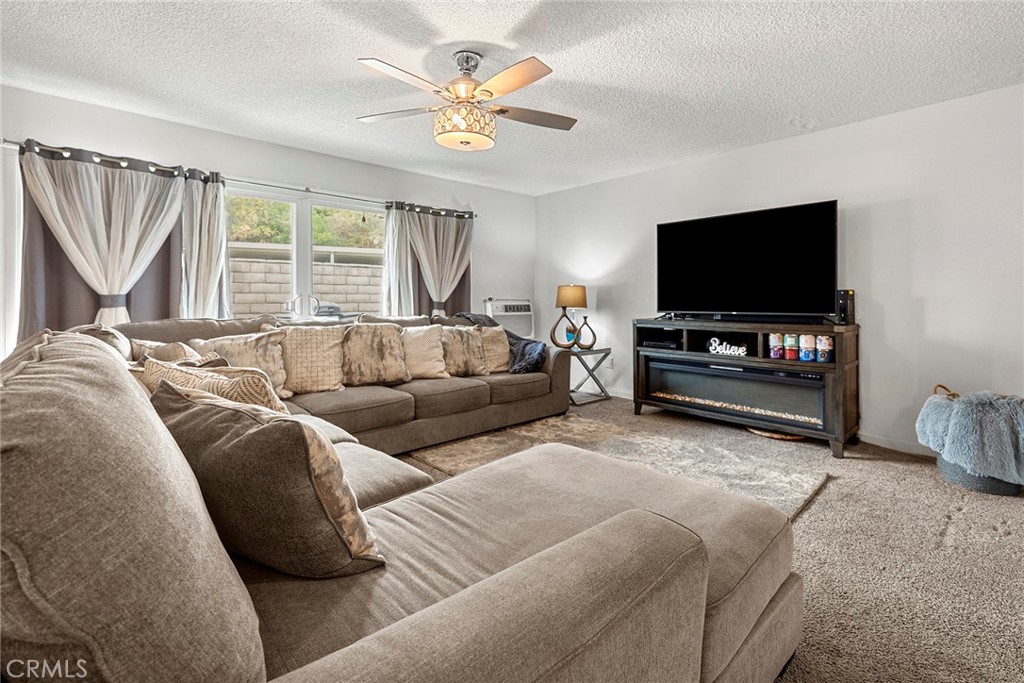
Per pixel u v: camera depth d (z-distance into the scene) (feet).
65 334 3.57
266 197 12.91
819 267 11.19
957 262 10.03
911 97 9.93
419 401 10.63
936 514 7.52
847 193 11.48
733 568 3.51
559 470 5.21
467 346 13.12
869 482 8.88
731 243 12.73
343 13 7.11
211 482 2.87
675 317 14.20
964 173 9.91
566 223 18.35
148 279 11.02
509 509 4.25
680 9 7.00
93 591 1.47
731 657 3.39
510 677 1.88
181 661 1.61
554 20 7.26
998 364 9.62
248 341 9.43
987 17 7.11
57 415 1.68
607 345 17.22
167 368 4.72
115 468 1.67
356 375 10.79
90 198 10.09
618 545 2.68
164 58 8.44
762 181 12.95
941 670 4.40
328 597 2.97
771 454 10.47
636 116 10.97
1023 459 7.98
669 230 14.07
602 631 2.20
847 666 4.46
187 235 11.38
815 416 11.07
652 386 14.16
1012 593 5.51
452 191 16.90
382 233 15.28
